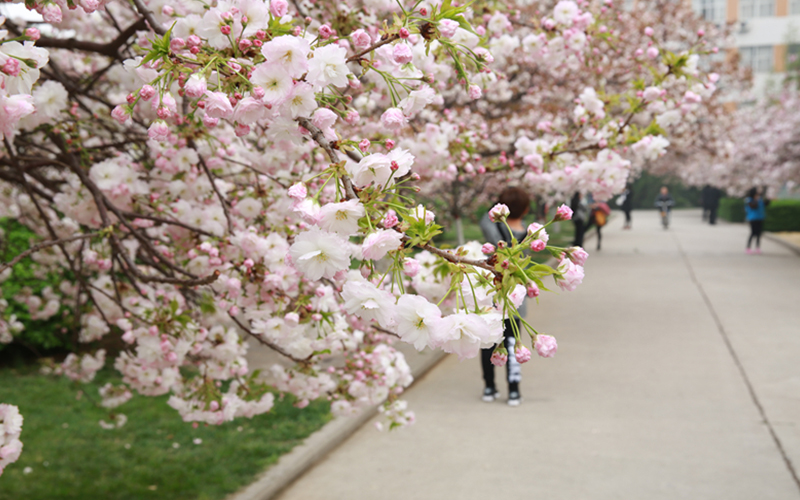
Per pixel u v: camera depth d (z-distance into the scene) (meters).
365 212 1.27
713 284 12.38
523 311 6.05
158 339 2.94
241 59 1.53
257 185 3.33
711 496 3.91
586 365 6.93
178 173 3.21
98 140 3.99
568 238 21.41
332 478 4.31
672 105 3.86
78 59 4.75
